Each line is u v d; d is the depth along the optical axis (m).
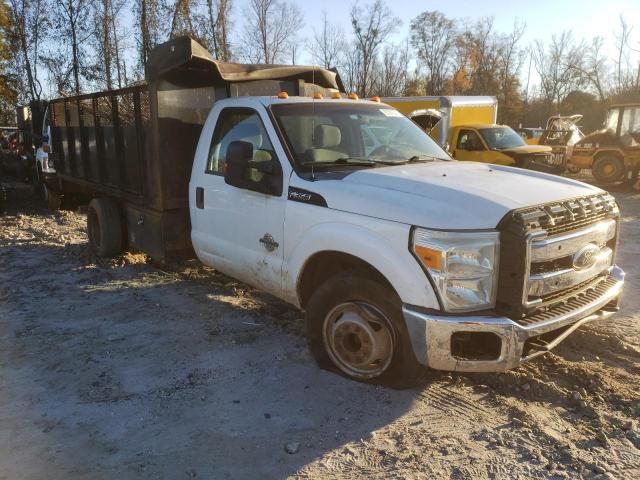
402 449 3.39
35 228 10.46
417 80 55.03
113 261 7.73
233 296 6.31
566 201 3.80
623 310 5.68
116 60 27.62
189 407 3.89
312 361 4.52
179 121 6.00
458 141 15.90
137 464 3.27
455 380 4.21
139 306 5.95
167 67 5.57
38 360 4.64
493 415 3.76
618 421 3.60
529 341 3.61
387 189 3.94
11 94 32.31
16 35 30.61
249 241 4.93
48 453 3.38
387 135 5.19
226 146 5.24
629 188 17.75
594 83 50.94
